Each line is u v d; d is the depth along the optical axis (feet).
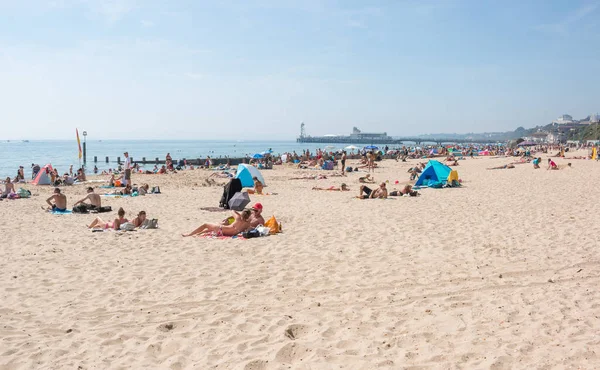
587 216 41.42
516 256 27.81
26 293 22.54
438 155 211.61
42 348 16.37
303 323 18.25
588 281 22.65
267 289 22.85
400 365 14.48
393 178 99.19
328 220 42.75
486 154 225.97
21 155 300.81
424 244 31.73
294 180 95.66
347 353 15.51
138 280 24.57
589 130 574.56
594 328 16.79
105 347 16.53
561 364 14.07
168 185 85.81
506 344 15.64
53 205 51.03
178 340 16.97
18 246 32.91
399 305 20.17
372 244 32.17
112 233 37.27
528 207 48.34
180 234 36.83
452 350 15.40
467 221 40.57
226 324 18.49
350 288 22.68
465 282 23.13
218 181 95.86
